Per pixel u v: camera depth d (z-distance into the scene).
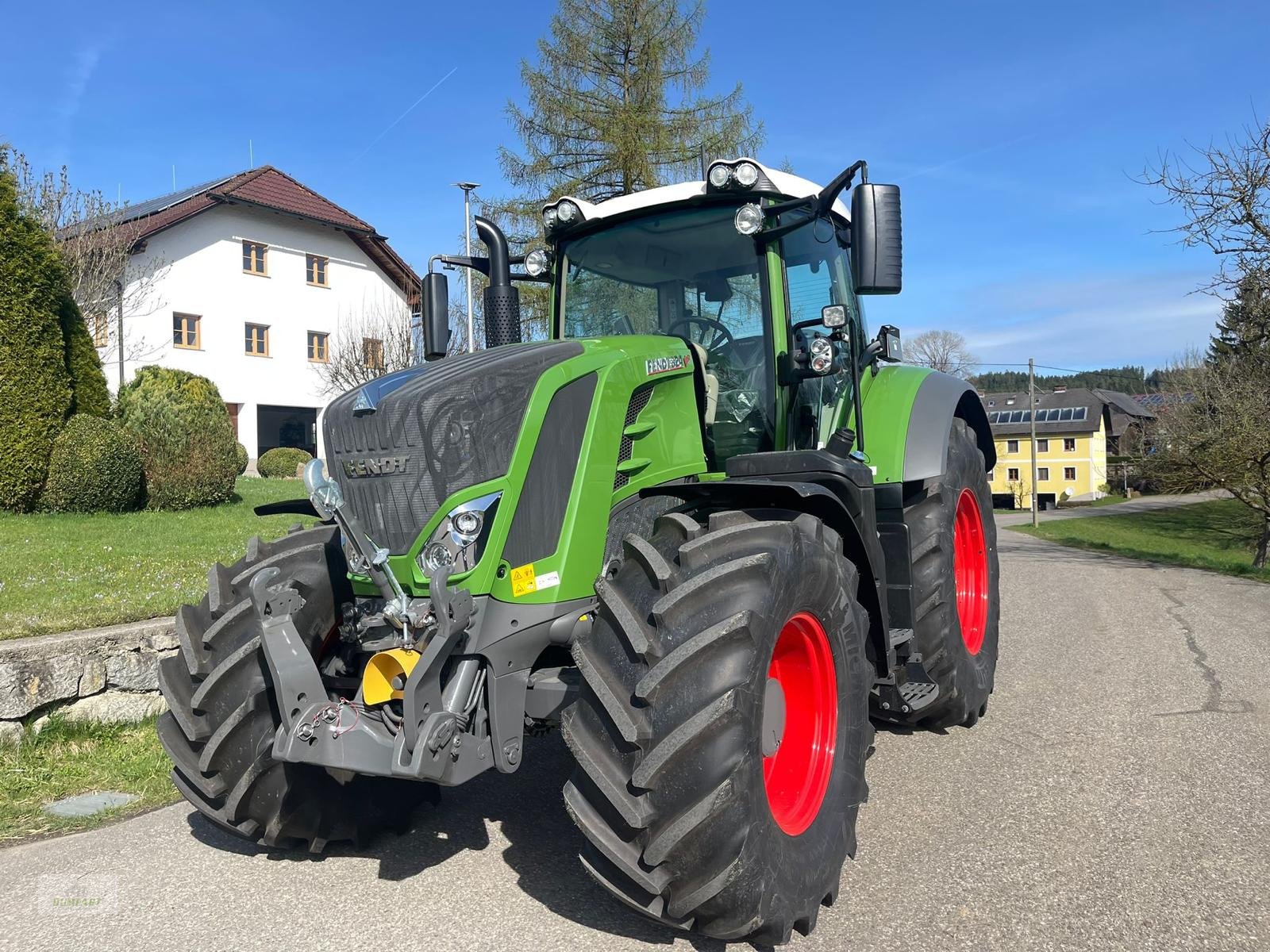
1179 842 3.32
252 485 15.78
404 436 2.83
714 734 2.46
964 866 3.15
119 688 4.61
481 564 2.77
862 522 3.43
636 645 2.54
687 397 3.55
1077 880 3.03
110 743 4.48
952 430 5.05
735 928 2.48
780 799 2.86
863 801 3.06
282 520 10.40
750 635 2.54
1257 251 13.68
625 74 17.16
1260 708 5.01
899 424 4.33
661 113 17.02
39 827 3.62
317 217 28.64
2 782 3.99
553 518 2.95
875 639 3.56
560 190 16.66
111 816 3.73
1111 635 7.13
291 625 2.84
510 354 3.11
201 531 9.27
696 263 3.95
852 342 4.10
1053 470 67.31
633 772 2.47
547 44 16.84
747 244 3.85
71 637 4.48
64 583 6.24
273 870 3.19
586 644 2.66
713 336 3.89
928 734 4.62
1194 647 6.68
